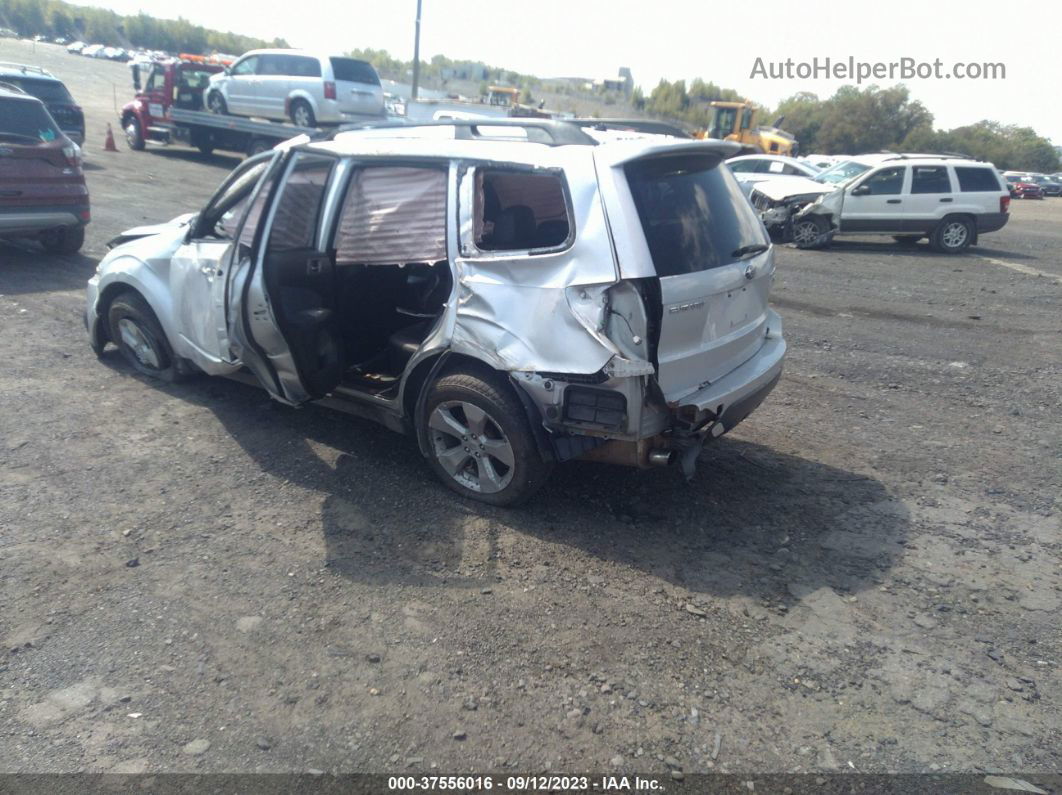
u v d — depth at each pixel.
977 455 5.32
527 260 3.77
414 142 4.30
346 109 18.59
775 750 2.78
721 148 4.20
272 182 4.53
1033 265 13.99
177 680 2.97
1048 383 6.94
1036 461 5.24
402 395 4.39
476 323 3.95
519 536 4.04
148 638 3.18
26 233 8.70
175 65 20.69
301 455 4.80
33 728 2.73
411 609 3.44
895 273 12.59
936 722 2.92
